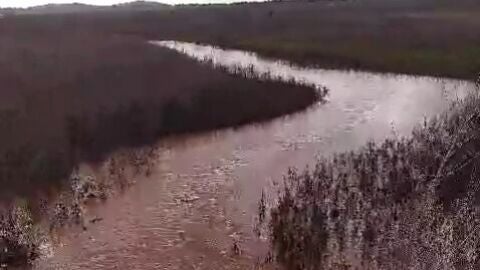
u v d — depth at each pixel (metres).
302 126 18.78
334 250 9.55
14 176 12.53
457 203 10.61
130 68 22.88
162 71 22.75
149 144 16.36
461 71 27.97
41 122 15.59
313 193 11.81
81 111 16.95
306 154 15.59
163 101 18.58
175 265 9.48
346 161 14.10
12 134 14.52
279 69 30.66
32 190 12.28
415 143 14.85
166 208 11.81
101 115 16.91
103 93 18.98
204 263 9.52
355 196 11.55
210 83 21.39
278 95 21.78
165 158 15.35
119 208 11.84
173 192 12.74
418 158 13.16
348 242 9.77
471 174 11.69
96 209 11.78
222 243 10.20
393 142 15.51
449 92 23.38
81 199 12.23
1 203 11.57
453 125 15.36
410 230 9.83
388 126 18.44
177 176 13.86
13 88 18.94
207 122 18.44
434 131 15.51
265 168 14.41
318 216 10.66
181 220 11.21
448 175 11.83
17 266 9.46
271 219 11.01
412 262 8.91
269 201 11.99
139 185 13.21
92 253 9.93
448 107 19.88
